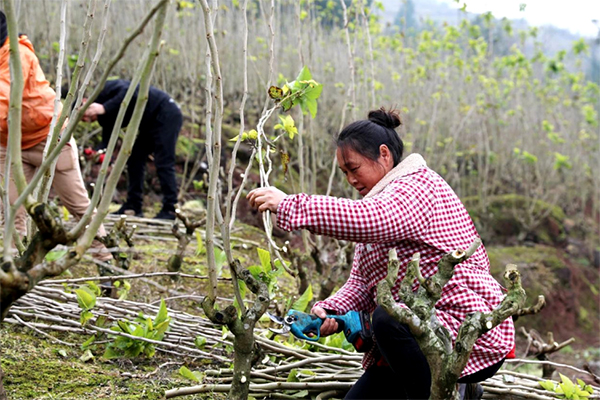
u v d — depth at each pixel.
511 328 2.07
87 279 2.80
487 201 8.39
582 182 9.71
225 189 6.02
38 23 6.41
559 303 7.16
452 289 2.01
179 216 3.51
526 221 8.47
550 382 2.62
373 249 2.12
